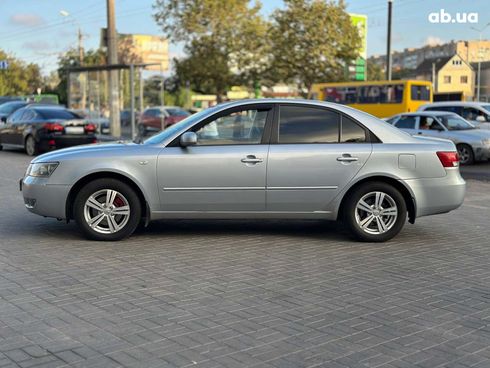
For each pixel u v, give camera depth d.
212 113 7.20
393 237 7.41
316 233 7.81
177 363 3.81
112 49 27.83
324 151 7.08
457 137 17.33
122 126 39.25
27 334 4.28
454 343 4.17
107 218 7.14
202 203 7.09
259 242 7.27
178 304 4.95
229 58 40.47
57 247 6.91
